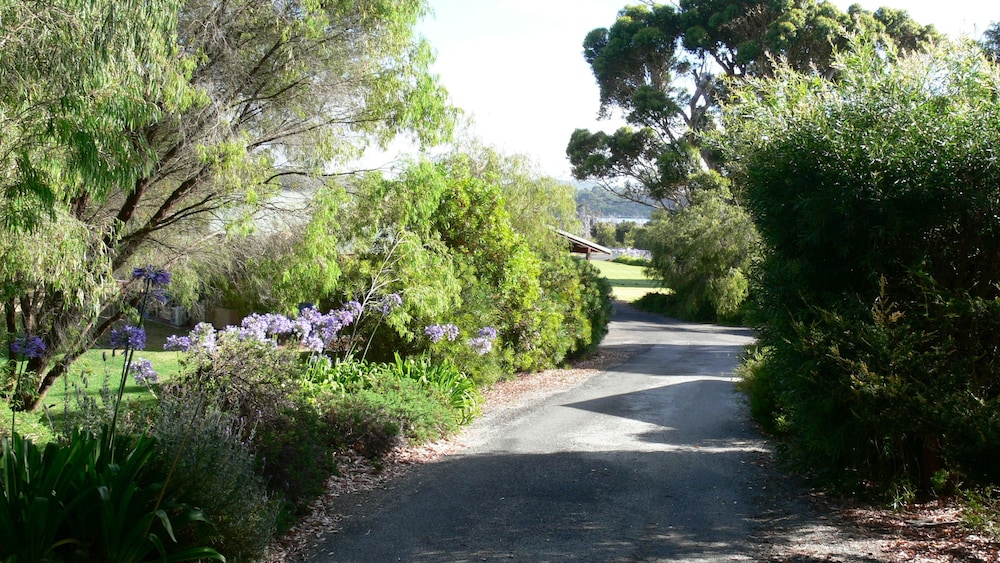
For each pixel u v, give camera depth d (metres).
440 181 12.06
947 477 6.55
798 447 7.81
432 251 13.55
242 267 11.70
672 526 6.17
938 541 5.57
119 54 6.36
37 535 3.93
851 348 6.43
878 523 6.11
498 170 22.81
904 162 6.41
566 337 19.38
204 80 9.94
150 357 18.47
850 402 6.61
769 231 7.35
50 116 6.12
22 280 8.14
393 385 10.67
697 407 13.05
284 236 11.17
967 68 6.75
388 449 8.84
